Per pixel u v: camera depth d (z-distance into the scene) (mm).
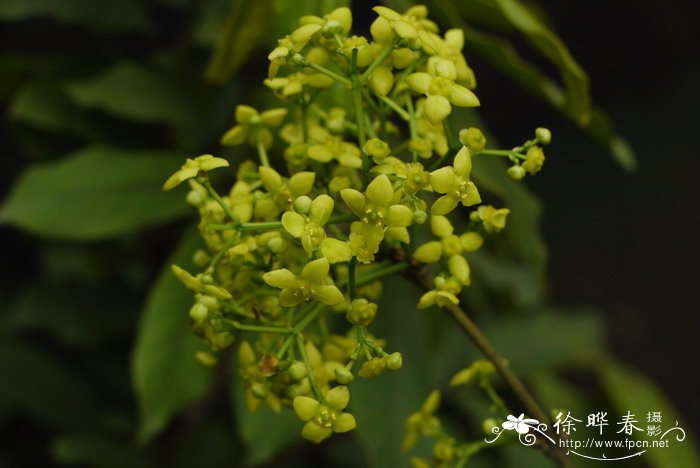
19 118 500
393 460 422
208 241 348
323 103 372
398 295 439
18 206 443
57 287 573
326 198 332
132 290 579
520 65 388
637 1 997
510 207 412
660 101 1019
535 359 587
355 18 831
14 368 588
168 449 580
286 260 354
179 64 513
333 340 354
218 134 513
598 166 1012
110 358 601
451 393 573
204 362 353
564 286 990
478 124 401
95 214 445
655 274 989
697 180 996
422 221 333
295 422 437
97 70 529
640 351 978
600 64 1026
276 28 387
